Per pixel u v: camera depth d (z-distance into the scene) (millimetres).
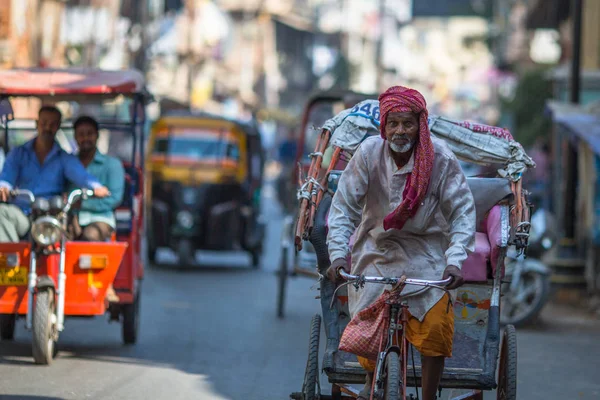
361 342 7902
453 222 8031
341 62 96062
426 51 123875
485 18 82500
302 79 99000
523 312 16484
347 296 8883
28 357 12695
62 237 12219
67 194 13352
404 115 7719
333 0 103562
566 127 19500
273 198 57188
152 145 23891
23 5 33562
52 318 12219
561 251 19906
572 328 16672
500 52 71062
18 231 12703
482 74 69312
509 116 44688
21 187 13180
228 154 23703
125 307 13664
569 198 20016
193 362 12766
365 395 8352
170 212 23359
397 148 7797
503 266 8922
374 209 8172
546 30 50406
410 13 84250
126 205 14250
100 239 12930
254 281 21906
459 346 8859
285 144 43000
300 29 94812
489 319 8719
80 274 12477
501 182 9602
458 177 8039
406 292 7992
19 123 20266
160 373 12008
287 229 17047
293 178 18609
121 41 40281
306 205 9211
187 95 48438
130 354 13164
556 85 26891
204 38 49500
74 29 38844
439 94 102625
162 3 48094
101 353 13164
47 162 13180
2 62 31906
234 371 12297
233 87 73438
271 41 89500
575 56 21375
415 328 7965
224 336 14789
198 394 10977
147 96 14844
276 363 12891
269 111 68188
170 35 45469
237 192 23719
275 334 15133
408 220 8008
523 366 13195
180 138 23859
